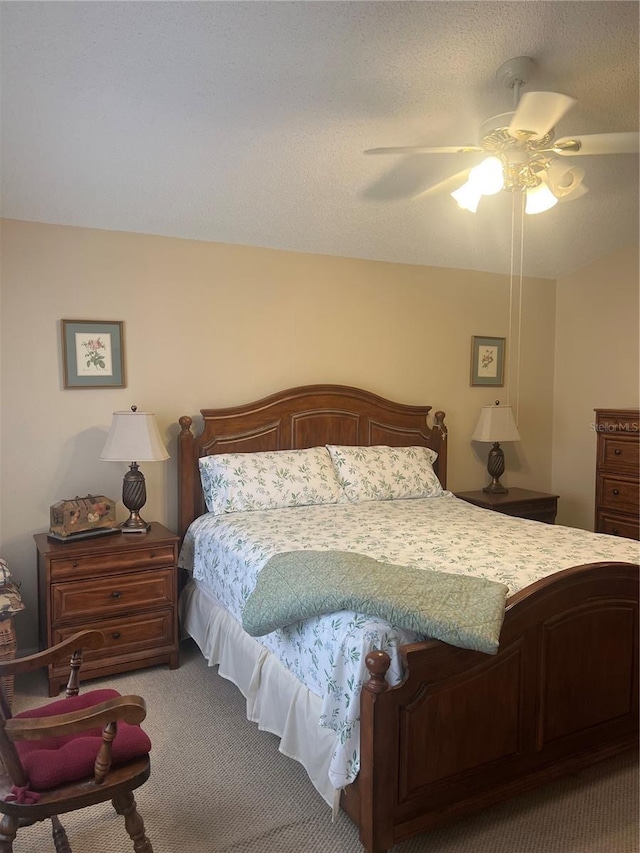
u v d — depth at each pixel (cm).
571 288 498
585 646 222
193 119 265
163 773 236
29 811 151
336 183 330
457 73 244
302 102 259
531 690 211
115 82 238
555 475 515
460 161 312
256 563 264
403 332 450
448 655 191
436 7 210
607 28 223
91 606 305
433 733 191
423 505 375
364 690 184
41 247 332
